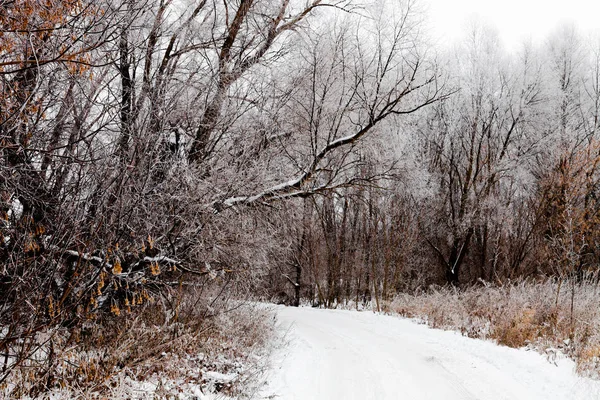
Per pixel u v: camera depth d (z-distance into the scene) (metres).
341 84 13.21
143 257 8.28
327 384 7.36
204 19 10.47
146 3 6.70
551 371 8.02
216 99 9.63
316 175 11.83
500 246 26.00
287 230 12.59
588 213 20.75
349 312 20.91
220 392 6.40
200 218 8.37
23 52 5.33
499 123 26.78
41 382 4.92
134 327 7.06
